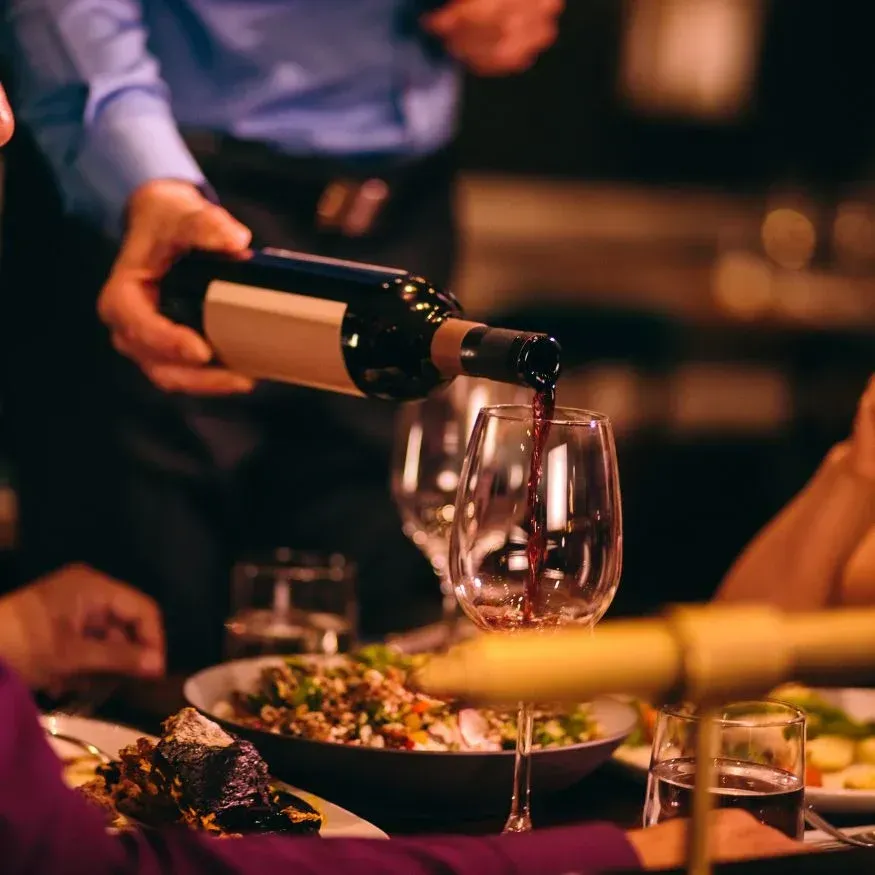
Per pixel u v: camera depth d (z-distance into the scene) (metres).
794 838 1.15
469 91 6.88
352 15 2.66
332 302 1.71
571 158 7.07
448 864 1.00
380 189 2.79
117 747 1.48
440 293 1.70
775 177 7.34
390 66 2.73
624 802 1.49
